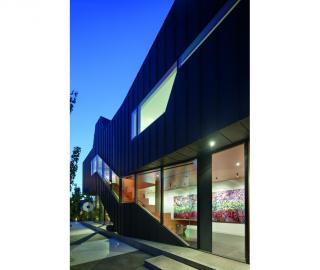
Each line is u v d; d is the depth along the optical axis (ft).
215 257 26.35
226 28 22.70
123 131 62.08
